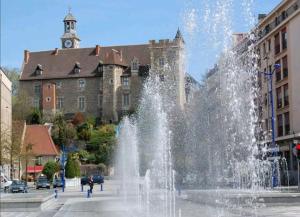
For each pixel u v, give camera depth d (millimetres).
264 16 71812
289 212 22891
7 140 75562
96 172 97000
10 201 27875
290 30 61000
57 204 34062
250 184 30375
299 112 58688
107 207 29703
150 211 24516
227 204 25031
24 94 134250
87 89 144250
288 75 61781
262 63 70312
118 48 148875
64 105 144750
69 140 116938
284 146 57094
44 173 79938
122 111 140250
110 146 102875
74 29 163000
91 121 133750
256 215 21594
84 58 149000
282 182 53000
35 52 153625
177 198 31375
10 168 80188
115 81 141000
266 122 68125
